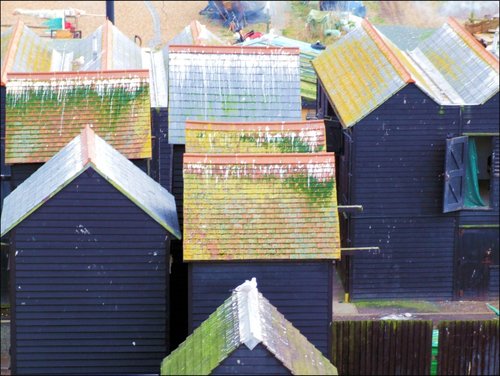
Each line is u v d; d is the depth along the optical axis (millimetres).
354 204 36438
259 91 35281
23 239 27562
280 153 29594
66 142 33219
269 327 23125
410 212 36688
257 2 60375
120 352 28469
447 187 36094
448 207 36250
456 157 36062
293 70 35781
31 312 28062
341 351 30125
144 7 65250
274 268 28031
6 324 32906
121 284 28109
